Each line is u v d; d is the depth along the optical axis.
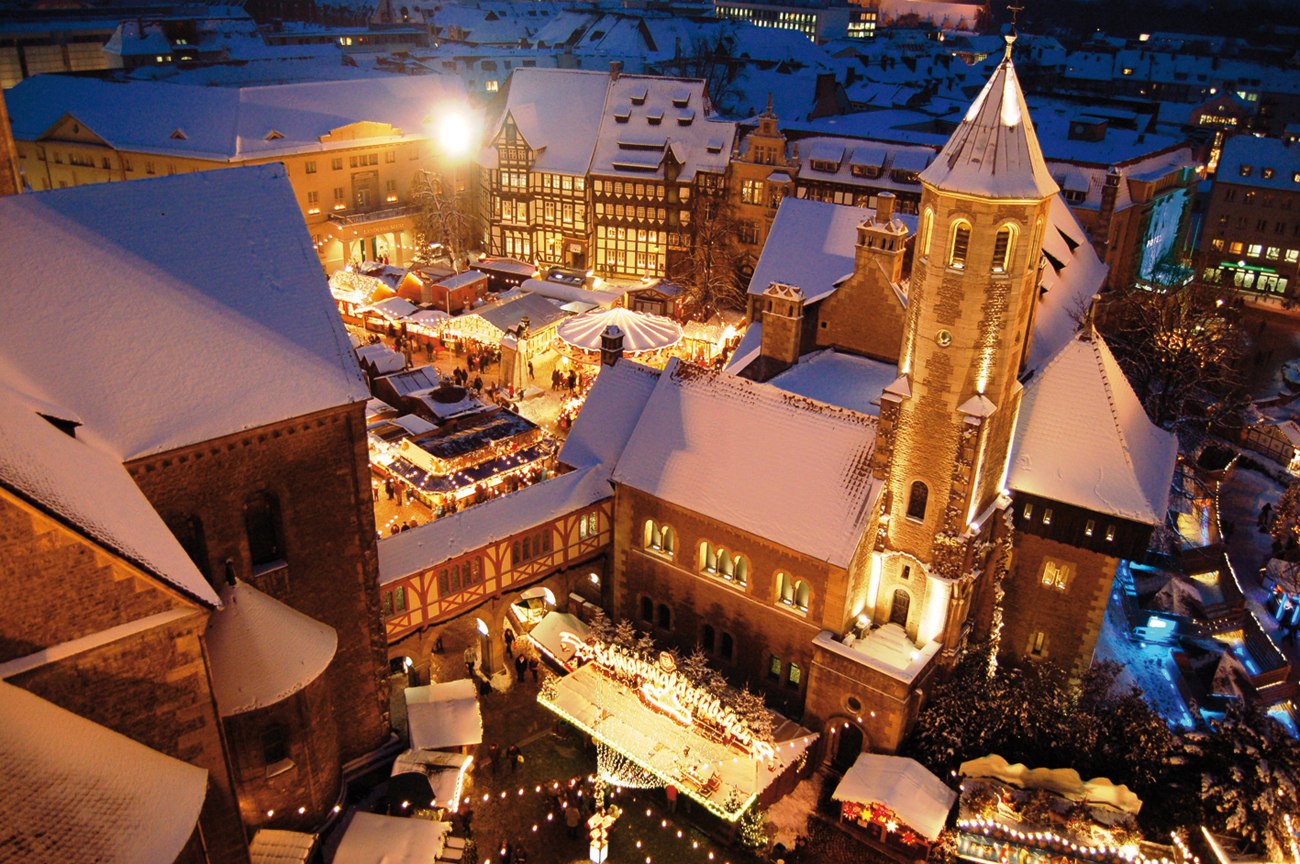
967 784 39.38
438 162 116.50
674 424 47.66
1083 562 44.53
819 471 43.38
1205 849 37.72
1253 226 107.12
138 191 36.41
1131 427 45.84
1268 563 57.00
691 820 40.94
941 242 37.66
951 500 40.47
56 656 25.45
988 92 36.66
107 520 26.25
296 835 35.50
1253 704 41.69
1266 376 87.38
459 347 83.00
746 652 46.44
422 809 38.12
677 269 100.69
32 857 22.39
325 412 35.06
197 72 137.50
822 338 58.91
